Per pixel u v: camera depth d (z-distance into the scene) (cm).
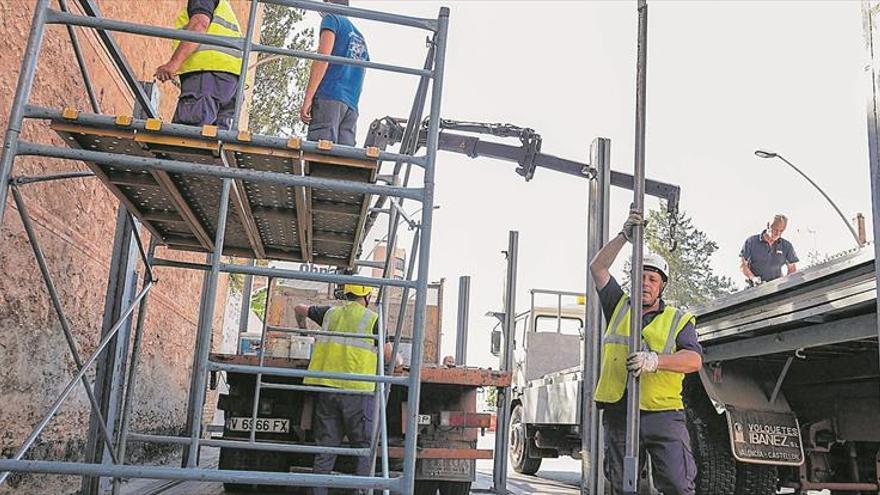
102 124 330
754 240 1120
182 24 461
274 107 2509
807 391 666
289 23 2525
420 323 342
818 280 491
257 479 310
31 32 320
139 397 834
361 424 600
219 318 1486
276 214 468
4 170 308
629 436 382
